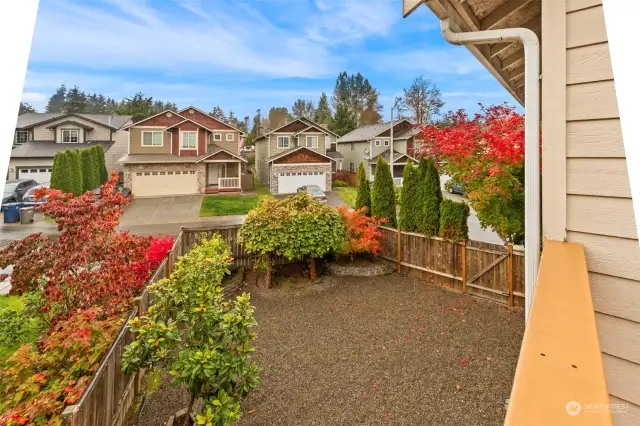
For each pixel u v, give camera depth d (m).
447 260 6.53
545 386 0.84
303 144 24.55
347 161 30.94
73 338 2.82
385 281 6.89
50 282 3.37
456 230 6.31
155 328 2.71
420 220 6.99
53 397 2.39
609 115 1.43
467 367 3.95
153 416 3.20
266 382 3.72
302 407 3.33
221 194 21.05
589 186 1.48
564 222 1.54
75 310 3.27
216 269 3.77
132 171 19.75
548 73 1.57
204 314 2.74
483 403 3.34
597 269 1.46
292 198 7.39
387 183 8.01
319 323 5.12
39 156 20.89
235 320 2.65
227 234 7.52
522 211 5.82
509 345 4.41
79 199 3.75
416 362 4.07
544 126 1.58
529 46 1.76
